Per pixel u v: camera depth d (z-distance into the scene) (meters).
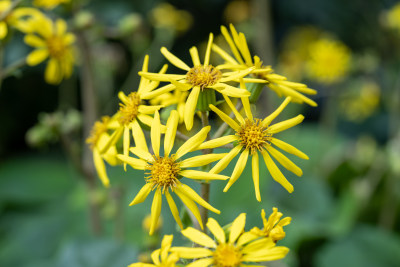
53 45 0.54
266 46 0.87
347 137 1.19
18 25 0.52
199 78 0.37
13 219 0.79
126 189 0.66
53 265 0.53
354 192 0.78
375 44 1.15
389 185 0.77
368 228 0.73
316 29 1.15
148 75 0.37
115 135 0.39
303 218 0.72
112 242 0.53
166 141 0.37
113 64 0.76
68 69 0.56
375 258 0.67
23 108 1.13
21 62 0.53
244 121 0.37
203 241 0.35
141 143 0.38
